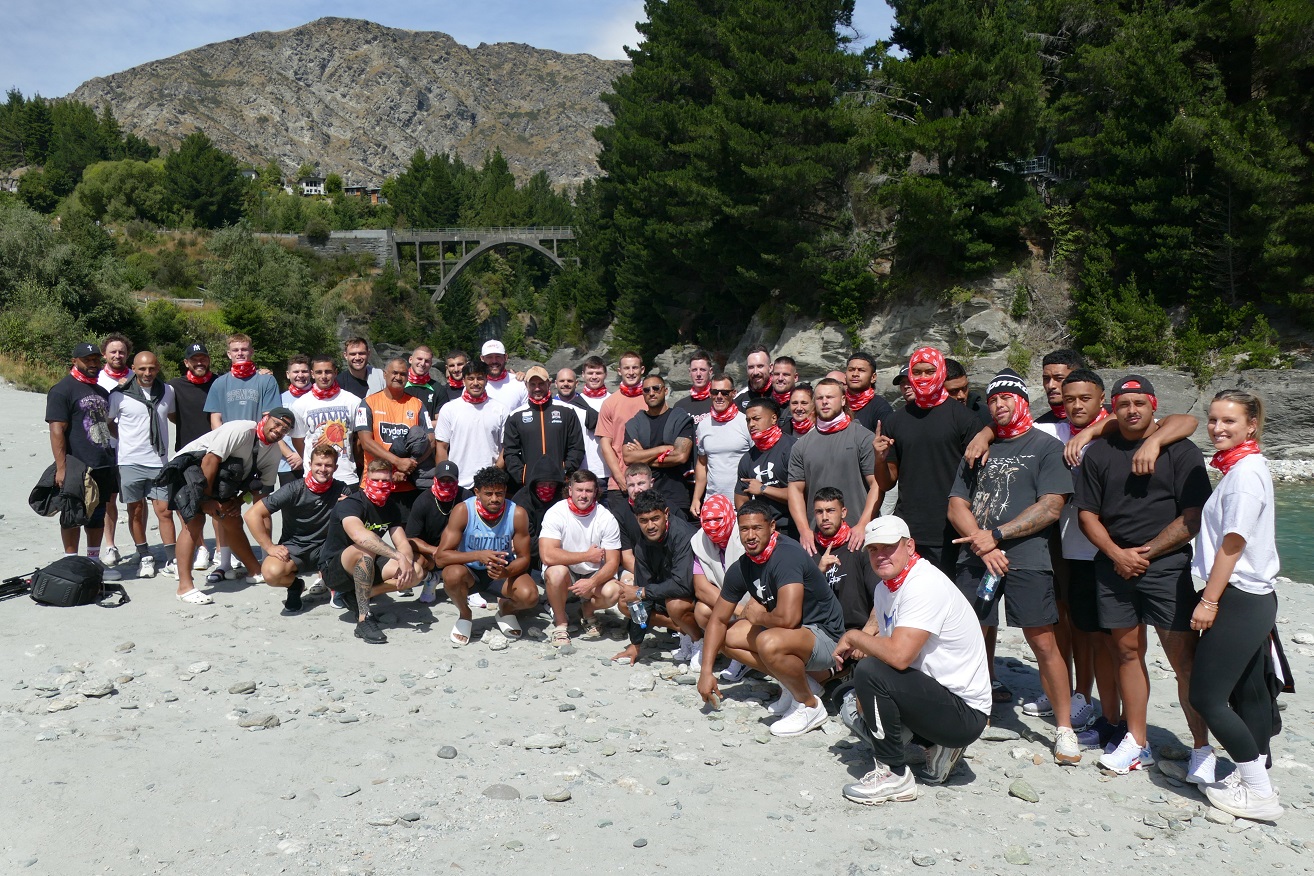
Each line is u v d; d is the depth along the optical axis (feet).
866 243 124.26
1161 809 15.01
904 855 13.52
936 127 106.63
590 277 224.94
